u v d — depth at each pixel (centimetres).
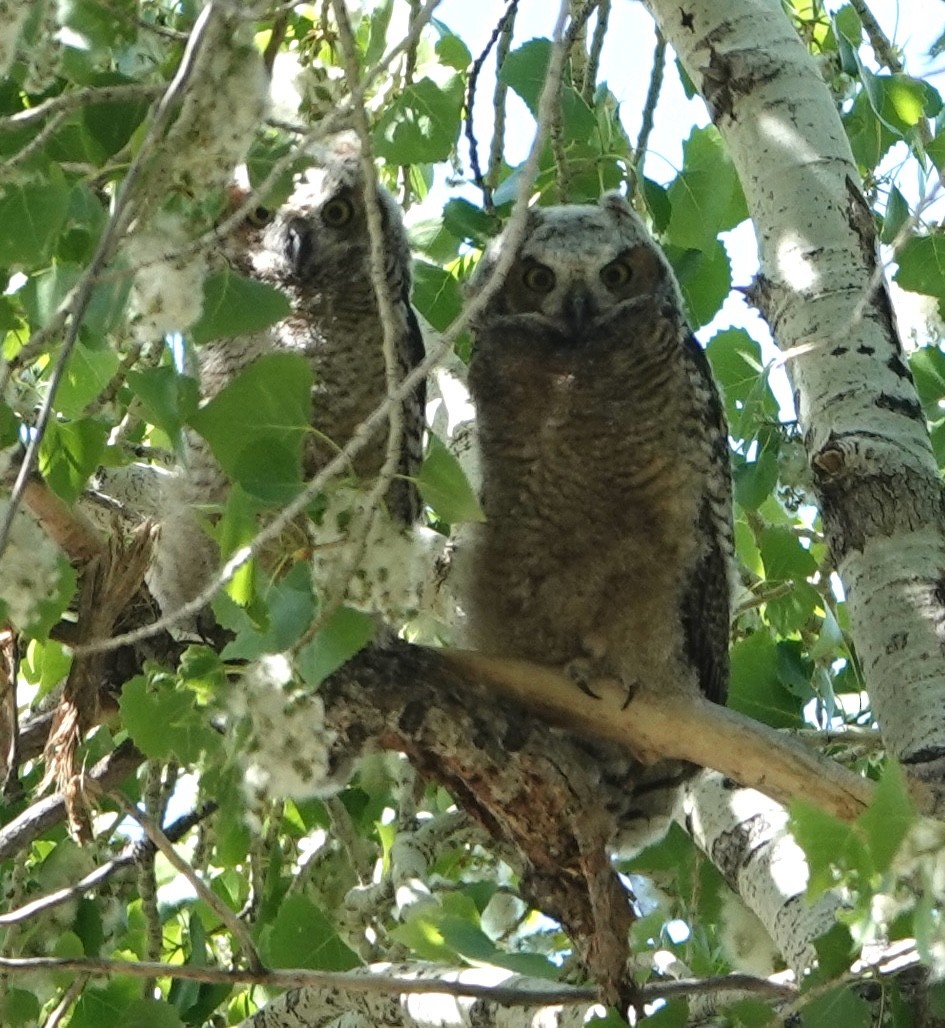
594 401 890
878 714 683
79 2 496
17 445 570
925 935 451
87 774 701
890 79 973
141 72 544
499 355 927
